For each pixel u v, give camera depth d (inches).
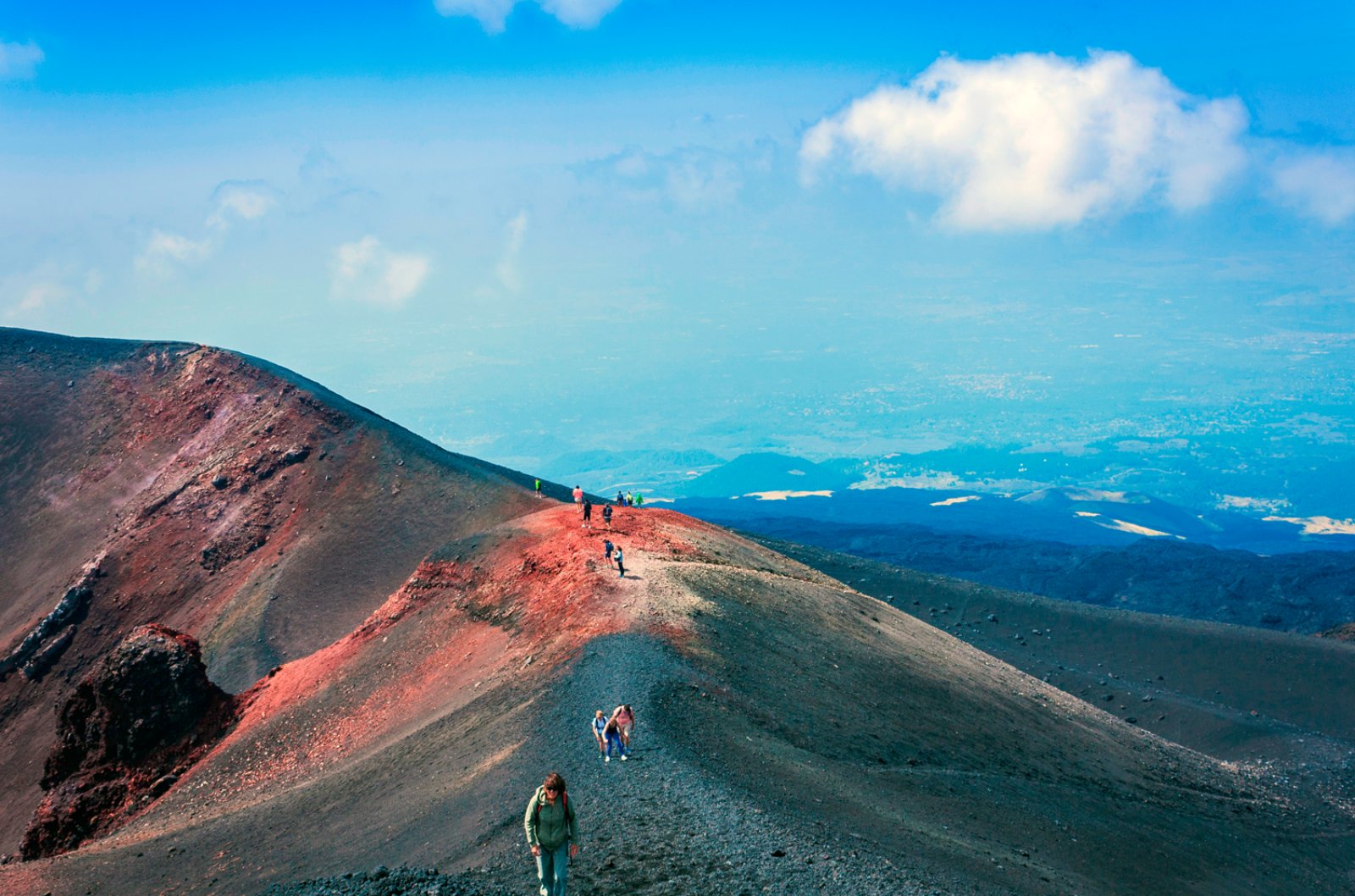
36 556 5467.5
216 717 2684.5
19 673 4694.9
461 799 1269.7
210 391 6210.6
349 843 1302.9
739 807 1079.0
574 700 1545.3
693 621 2094.0
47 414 6314.0
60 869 1622.8
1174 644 4549.7
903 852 1107.9
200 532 5280.5
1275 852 2114.9
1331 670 4210.1
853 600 3356.3
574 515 3142.2
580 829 1032.8
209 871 1443.2
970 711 2319.1
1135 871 1567.4
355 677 2576.3
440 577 2866.6
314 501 5339.6
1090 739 2581.2
